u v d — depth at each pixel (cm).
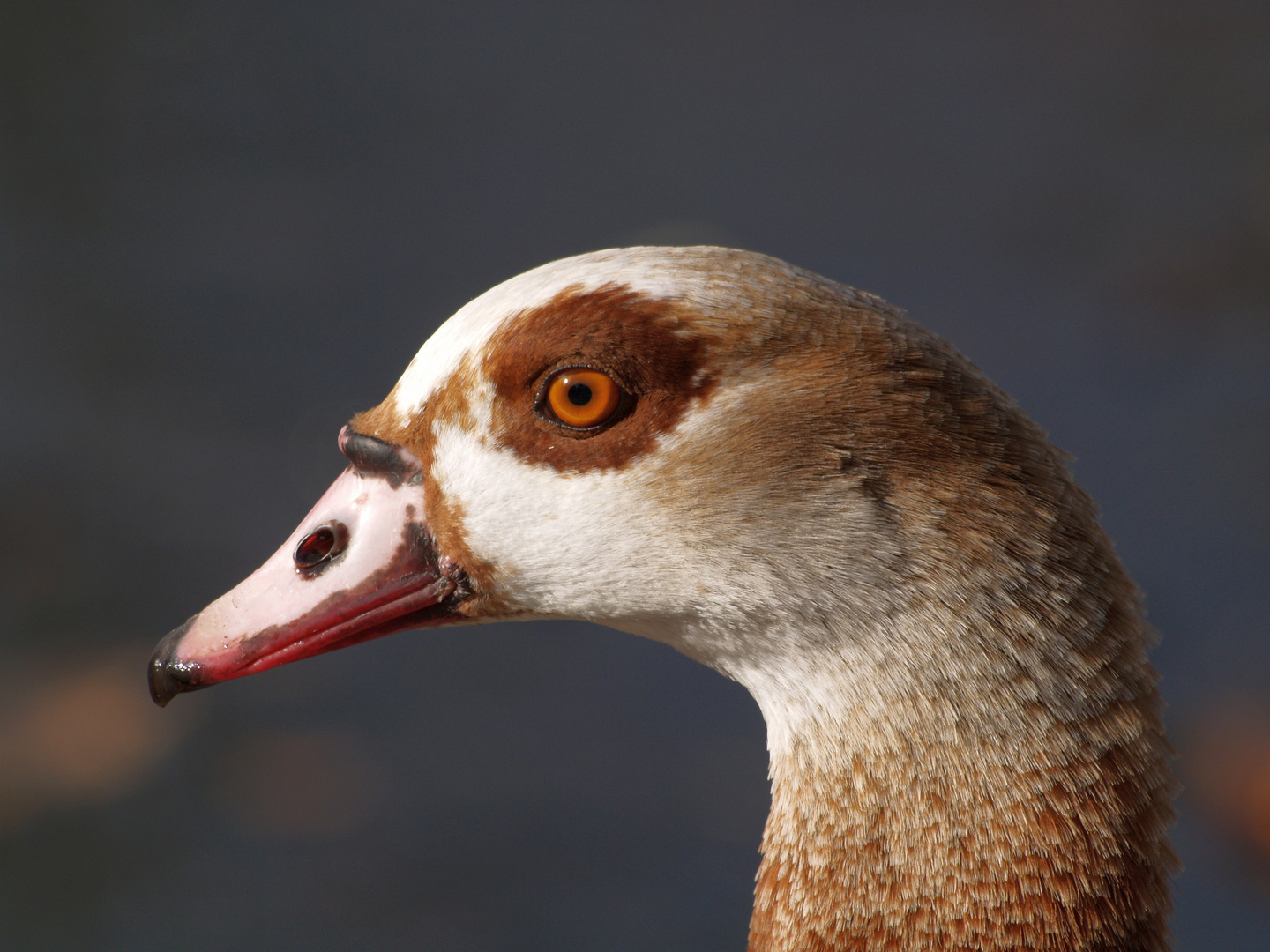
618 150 2177
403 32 2611
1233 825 976
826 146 2189
